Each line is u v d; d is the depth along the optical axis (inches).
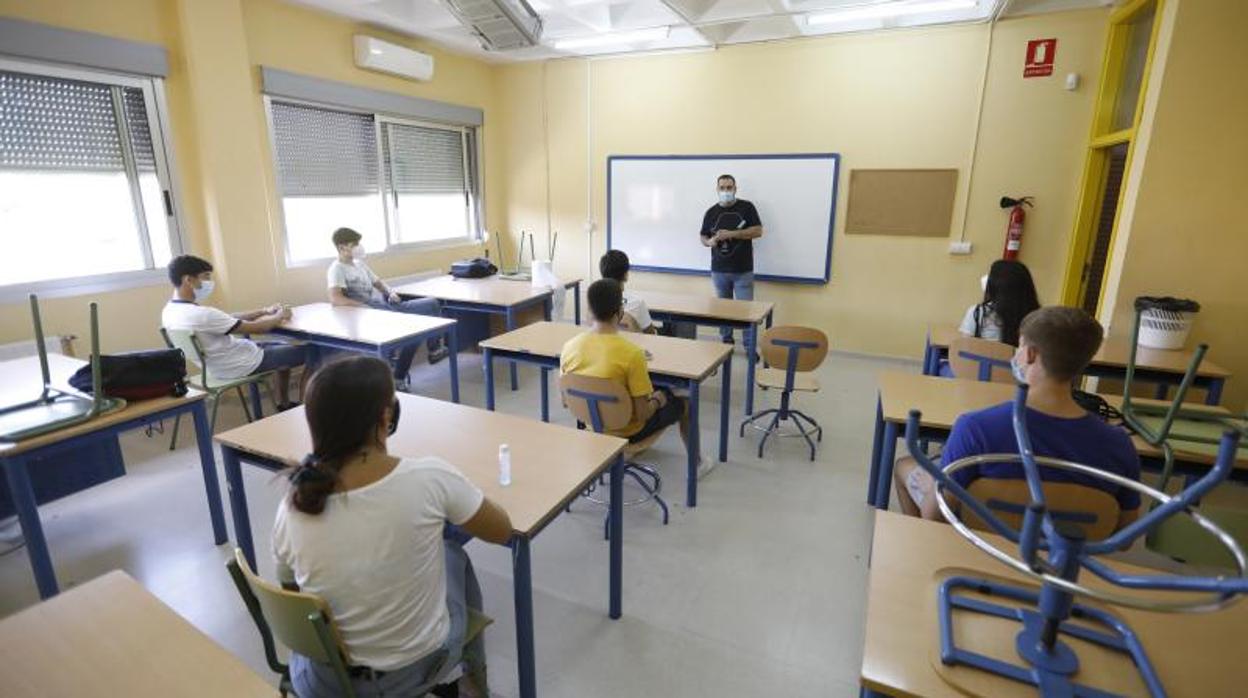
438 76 227.0
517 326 204.4
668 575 92.0
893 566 47.1
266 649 51.9
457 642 52.2
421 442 75.8
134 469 123.2
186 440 137.3
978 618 40.6
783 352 129.9
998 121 183.5
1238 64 118.9
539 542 100.1
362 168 206.4
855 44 195.3
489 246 265.9
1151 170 128.4
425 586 47.6
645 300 173.8
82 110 136.4
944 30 183.9
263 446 75.4
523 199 265.6
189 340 128.2
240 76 158.4
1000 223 189.3
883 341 212.4
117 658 39.0
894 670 36.8
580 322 263.1
